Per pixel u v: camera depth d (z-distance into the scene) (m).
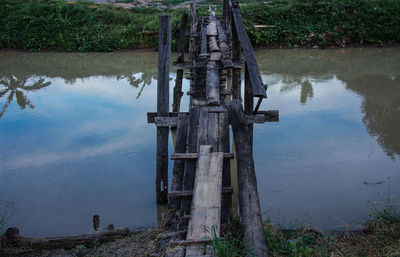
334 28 16.39
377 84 10.83
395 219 4.18
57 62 14.02
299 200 5.23
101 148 7.04
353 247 3.60
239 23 6.37
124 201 5.39
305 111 8.66
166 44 5.31
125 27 16.17
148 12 18.19
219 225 3.23
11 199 5.38
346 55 14.75
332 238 3.76
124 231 4.07
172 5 19.89
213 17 11.57
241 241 3.18
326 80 11.30
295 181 5.75
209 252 2.96
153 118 5.53
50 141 7.30
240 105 5.38
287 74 12.02
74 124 8.16
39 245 3.87
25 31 15.76
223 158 4.21
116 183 5.87
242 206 3.47
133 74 12.49
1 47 15.65
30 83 11.47
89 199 5.42
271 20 16.48
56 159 6.59
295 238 3.67
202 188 3.67
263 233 3.15
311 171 6.04
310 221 4.68
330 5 16.83
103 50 15.38
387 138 7.21
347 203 5.12
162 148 5.32
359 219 4.71
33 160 6.55
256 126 7.89
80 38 15.63
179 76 8.14
